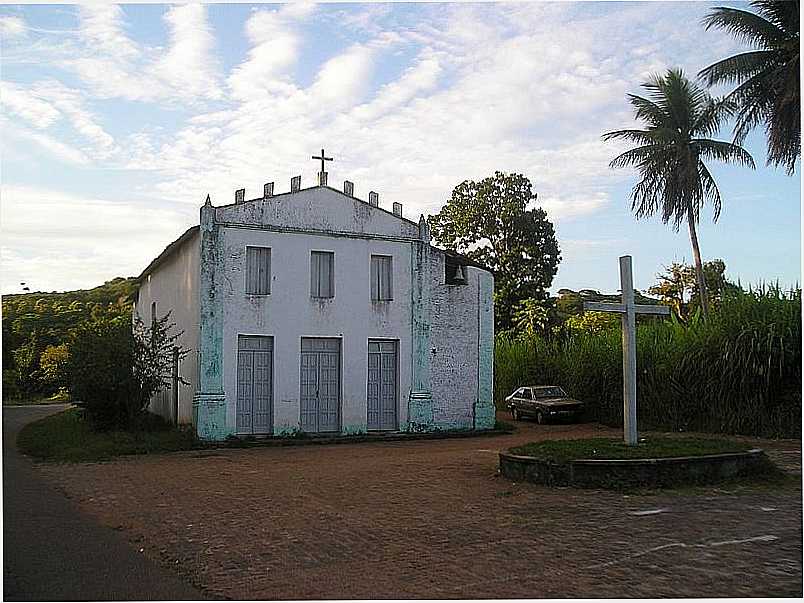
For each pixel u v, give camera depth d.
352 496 12.20
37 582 7.63
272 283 21.88
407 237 24.03
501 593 7.06
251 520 10.45
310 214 22.55
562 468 12.68
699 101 32.75
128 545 9.21
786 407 21.67
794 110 25.73
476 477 13.94
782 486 12.52
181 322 23.89
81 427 23.48
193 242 22.53
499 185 48.44
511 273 47.19
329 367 22.73
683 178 32.59
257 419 21.61
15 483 14.25
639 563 8.00
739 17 26.69
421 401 23.72
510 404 31.31
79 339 22.44
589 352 29.95
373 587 7.33
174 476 14.86
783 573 7.60
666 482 12.39
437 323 24.33
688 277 44.44
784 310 22.31
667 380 25.30
